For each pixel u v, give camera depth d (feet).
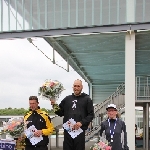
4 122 20.02
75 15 46.62
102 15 45.68
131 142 43.60
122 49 61.00
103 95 105.09
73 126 19.60
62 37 48.62
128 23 44.80
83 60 71.72
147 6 44.47
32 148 19.90
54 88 19.71
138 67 77.00
